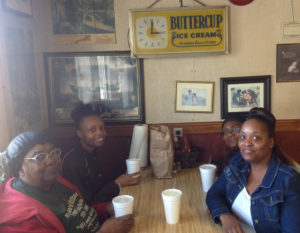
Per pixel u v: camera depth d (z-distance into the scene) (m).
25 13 1.99
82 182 1.64
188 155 2.06
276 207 1.15
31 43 2.11
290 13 2.22
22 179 1.17
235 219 1.23
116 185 1.66
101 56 2.30
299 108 2.33
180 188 1.69
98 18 2.26
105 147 2.37
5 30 1.74
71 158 1.67
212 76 2.31
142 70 2.30
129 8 2.24
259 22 2.24
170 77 2.32
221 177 1.47
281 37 2.25
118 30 2.27
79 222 1.28
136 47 2.25
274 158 1.24
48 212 1.12
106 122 2.37
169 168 1.88
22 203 1.08
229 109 2.33
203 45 2.23
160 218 1.33
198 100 2.33
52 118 2.36
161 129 2.02
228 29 2.25
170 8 2.19
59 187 1.33
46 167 1.15
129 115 2.36
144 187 1.73
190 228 1.23
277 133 2.35
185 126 2.34
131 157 2.14
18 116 1.87
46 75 2.31
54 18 2.25
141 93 2.33
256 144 1.21
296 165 1.31
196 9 2.19
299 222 1.09
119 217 1.27
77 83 2.33
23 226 1.04
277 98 2.33
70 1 2.23
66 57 2.30
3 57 1.70
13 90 1.81
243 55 2.28
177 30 2.22
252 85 2.30
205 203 1.47
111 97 2.35
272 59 2.28
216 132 2.34
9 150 1.15
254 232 1.22
